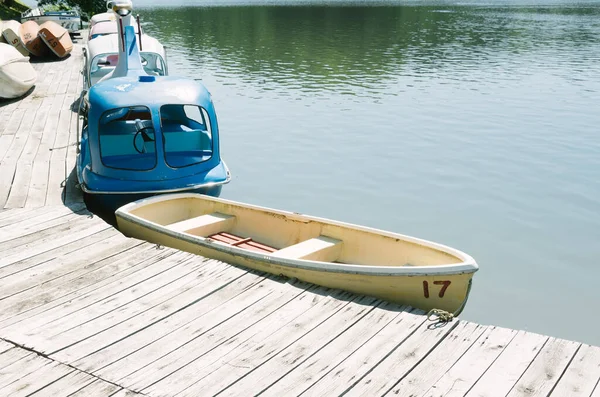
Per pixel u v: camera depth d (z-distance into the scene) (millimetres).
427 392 5086
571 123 18000
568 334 7824
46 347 5672
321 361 5492
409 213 11648
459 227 11047
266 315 6254
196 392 5074
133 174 9391
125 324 6086
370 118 18516
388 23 50781
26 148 12492
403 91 22484
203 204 9180
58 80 20281
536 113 19203
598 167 14133
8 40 24156
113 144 9742
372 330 5977
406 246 7289
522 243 10422
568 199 12297
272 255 7176
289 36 40531
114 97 9508
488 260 9812
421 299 6602
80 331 5965
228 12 67750
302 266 6906
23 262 7465
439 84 23875
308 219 8125
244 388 5125
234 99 21047
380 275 6574
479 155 15023
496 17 56906
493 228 11000
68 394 5031
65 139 13156
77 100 17188
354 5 79750
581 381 5211
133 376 5270
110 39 15602
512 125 17781
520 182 13211
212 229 8656
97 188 9281
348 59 29984
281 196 12508
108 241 8055
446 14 61281
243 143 16062
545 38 39406
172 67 27375
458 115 18906
